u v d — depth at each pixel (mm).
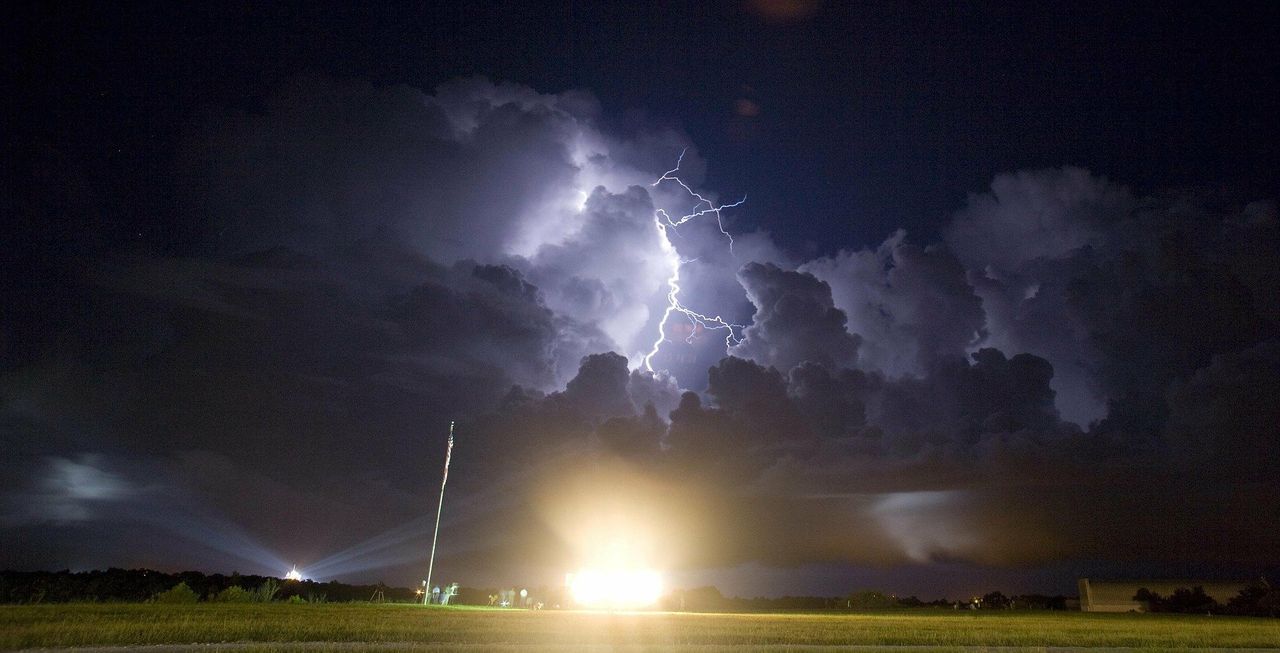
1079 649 18828
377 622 22219
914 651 17516
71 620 19531
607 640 18688
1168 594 68500
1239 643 21422
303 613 26484
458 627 21359
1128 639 22172
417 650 15383
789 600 81062
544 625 23641
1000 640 21078
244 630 17891
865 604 79812
